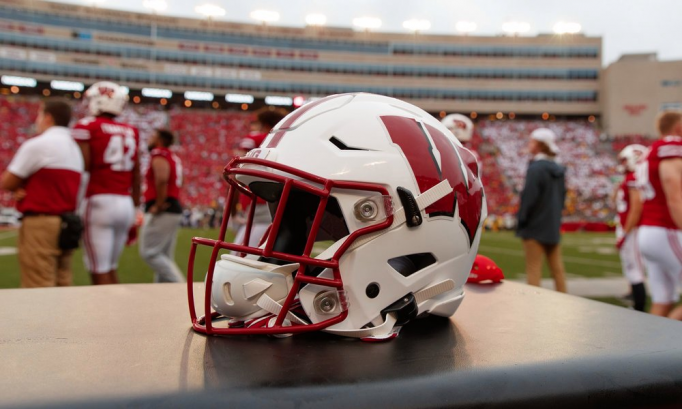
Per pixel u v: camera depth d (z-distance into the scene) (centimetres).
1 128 2452
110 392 76
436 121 137
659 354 104
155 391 77
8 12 2970
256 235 320
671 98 3145
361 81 3541
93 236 352
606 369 96
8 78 2986
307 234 132
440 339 115
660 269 306
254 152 118
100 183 350
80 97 3175
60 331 116
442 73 3562
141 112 2991
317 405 78
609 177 2678
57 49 3073
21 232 308
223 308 116
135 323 125
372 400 80
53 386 78
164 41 3259
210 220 2069
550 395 89
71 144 320
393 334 115
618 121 3189
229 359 95
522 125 3322
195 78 3312
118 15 3169
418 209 114
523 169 2761
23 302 149
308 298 110
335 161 110
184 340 109
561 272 407
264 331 106
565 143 3050
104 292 167
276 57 3450
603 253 1037
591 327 128
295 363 94
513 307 154
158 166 402
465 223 125
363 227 110
